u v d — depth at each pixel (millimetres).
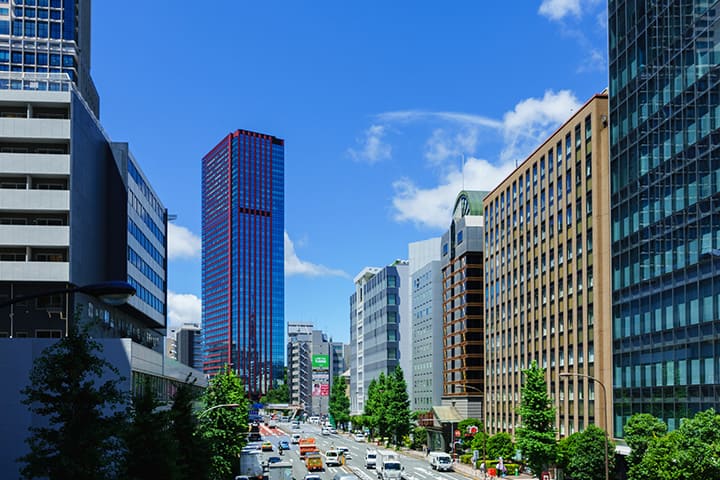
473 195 121062
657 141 54656
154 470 30938
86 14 131750
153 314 82562
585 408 68375
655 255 54219
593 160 67750
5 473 39531
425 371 139000
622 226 59938
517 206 92812
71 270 58906
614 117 62219
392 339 161500
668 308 52156
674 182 52000
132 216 71688
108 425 25219
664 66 53969
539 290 83500
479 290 113312
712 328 46312
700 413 38719
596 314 65812
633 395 56938
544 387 65000
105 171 69500
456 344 117250
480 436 89250
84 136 63812
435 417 113688
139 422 31688
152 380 57406
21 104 60938
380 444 135125
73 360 25062
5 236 58625
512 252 94625
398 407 121875
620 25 61656
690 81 50281
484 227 108750
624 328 58906
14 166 59406
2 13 119875
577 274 71750
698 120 49094
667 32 53625
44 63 120000
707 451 36031
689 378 48875
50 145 61406
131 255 70750
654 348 53906
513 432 91875
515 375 92125
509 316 95312
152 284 82375
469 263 113625
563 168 76438
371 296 179500
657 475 38656
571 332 73000
